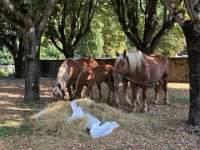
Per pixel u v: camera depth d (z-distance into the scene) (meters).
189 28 10.02
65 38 27.36
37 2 15.64
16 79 30.00
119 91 18.23
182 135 9.42
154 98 15.28
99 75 13.86
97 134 9.45
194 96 10.17
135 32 20.62
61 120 9.84
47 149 8.45
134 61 12.26
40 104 14.33
